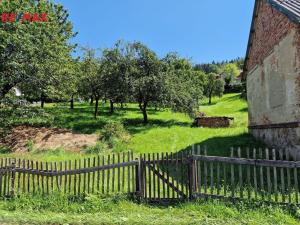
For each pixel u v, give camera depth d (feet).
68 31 109.60
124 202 31.09
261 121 61.67
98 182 33.24
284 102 48.75
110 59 104.42
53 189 34.24
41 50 77.15
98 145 71.82
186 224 25.07
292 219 25.22
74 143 77.00
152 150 67.41
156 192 34.71
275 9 51.03
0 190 35.29
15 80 77.71
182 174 31.83
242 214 26.53
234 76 349.61
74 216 28.14
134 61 102.83
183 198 31.60
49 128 90.22
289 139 47.73
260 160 28.50
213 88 217.77
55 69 83.51
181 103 105.70
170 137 79.51
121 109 139.03
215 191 32.58
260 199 28.17
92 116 111.65
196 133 83.61
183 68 141.79
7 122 84.07
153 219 26.55
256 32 62.95
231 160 29.81
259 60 61.57
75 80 94.53
